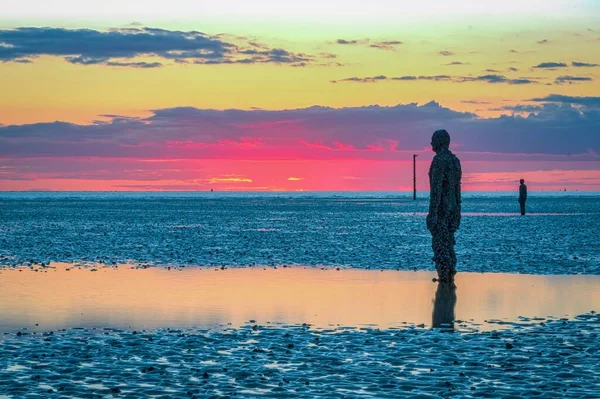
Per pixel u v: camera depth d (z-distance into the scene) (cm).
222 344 1595
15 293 2311
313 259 3378
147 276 2736
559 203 14612
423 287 2439
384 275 2761
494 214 8919
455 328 1762
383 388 1256
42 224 6681
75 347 1565
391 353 1505
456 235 5019
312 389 1252
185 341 1625
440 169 2605
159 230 5725
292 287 2439
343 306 2070
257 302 2138
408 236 4981
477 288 2412
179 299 2194
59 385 1273
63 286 2462
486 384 1272
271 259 3381
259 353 1512
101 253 3703
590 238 4725
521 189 8338
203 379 1314
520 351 1513
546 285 2481
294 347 1565
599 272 2856
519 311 1989
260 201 17650
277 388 1257
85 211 10319
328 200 18712
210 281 2589
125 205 13725
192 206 13100
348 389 1252
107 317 1912
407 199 19362
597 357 1457
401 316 1920
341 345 1581
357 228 6003
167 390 1247
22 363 1428
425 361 1438
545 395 1207
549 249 3903
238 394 1223
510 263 3191
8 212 9875
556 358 1449
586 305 2080
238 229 5875
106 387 1263
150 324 1822
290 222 7075
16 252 3756
